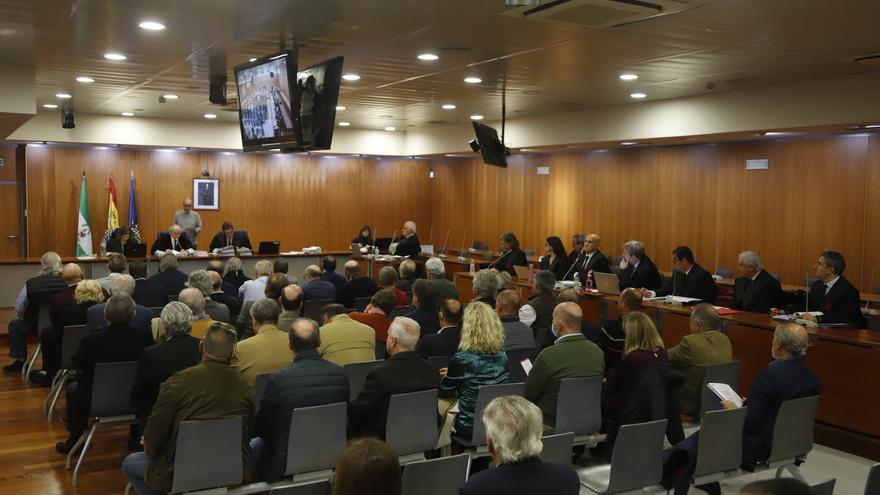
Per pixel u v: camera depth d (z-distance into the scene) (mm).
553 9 4973
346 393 3736
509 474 2430
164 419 3355
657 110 9688
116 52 6746
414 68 7531
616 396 4320
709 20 5246
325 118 6004
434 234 16641
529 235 14570
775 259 10492
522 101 10023
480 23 5473
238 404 3480
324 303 7332
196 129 13250
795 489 1597
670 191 11945
